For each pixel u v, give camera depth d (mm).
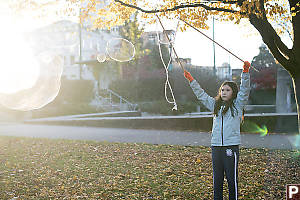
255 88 20969
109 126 13000
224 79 19422
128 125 12578
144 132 11047
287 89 16891
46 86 4957
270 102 20609
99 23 7324
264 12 5824
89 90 23609
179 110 17719
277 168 5430
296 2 5914
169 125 11734
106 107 21125
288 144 7906
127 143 8656
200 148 7719
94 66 23562
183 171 5551
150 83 21031
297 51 5926
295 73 6082
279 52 6047
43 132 11727
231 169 3457
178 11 6418
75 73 30500
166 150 7520
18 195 4434
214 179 3568
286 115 10219
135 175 5379
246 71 3590
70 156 7094
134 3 6910
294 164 5641
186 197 4207
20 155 7305
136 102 21328
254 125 10375
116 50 6973
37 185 4902
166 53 17750
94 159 6727
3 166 6188
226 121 3504
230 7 6895
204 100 3709
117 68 22734
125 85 22438
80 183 4980
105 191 4555
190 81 3801
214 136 3549
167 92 19281
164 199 4148
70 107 20328
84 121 13656
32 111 18438
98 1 6855
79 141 9148
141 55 19094
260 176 5031
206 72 19203
